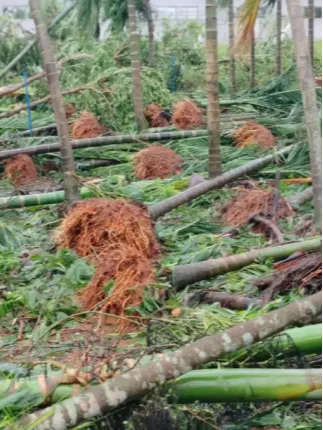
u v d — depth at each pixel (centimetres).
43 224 736
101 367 360
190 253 607
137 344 452
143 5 1678
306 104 408
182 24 2178
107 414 337
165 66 1845
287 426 366
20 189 944
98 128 1205
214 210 731
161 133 1053
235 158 957
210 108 820
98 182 864
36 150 1000
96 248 595
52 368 414
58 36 1948
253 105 1350
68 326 500
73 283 541
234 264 543
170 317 457
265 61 1956
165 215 731
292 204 706
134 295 494
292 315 320
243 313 463
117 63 1415
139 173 939
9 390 360
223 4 1617
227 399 343
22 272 599
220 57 2202
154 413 334
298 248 555
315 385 336
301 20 415
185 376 343
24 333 499
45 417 328
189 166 930
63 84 1419
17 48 1869
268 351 362
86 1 1655
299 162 877
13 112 1303
